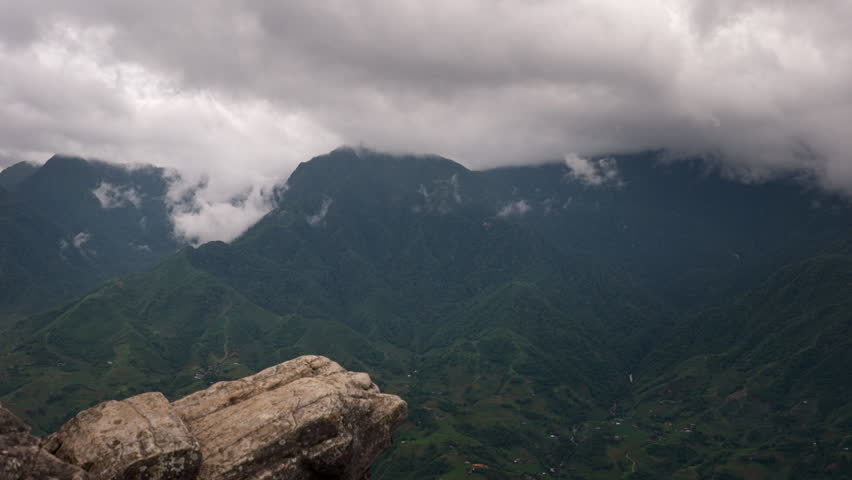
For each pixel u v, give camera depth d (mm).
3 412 21328
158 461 23484
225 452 25688
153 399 27250
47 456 21156
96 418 24766
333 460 27859
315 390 29938
